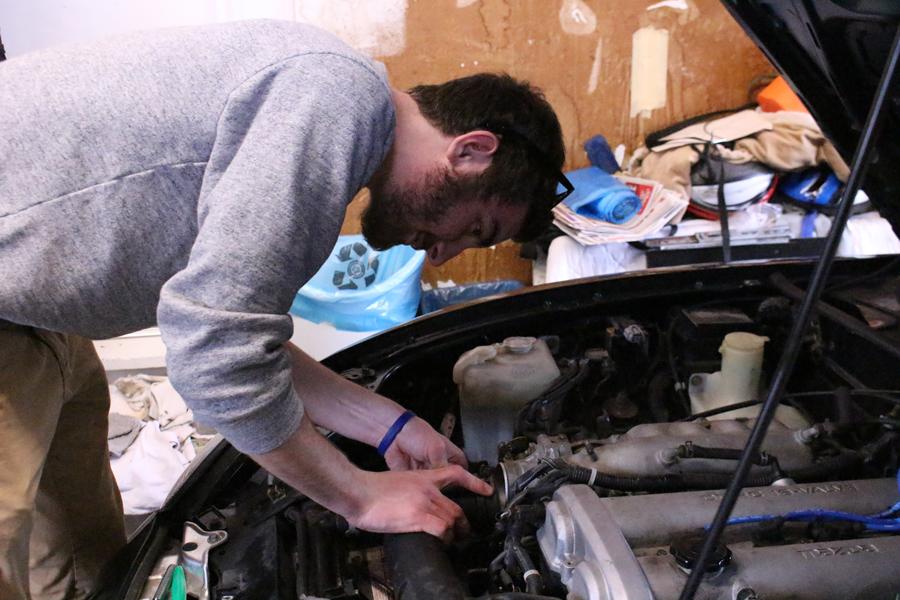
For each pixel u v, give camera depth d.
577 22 2.67
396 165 0.85
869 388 1.21
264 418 0.74
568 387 1.19
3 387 0.96
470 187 0.85
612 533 0.77
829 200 2.53
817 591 0.74
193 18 2.45
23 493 0.98
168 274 0.87
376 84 0.77
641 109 2.85
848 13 0.75
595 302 1.44
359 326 2.39
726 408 1.18
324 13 2.51
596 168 2.73
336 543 0.97
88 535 1.33
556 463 0.93
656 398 1.29
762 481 0.94
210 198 0.72
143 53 0.79
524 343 1.26
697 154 2.55
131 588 0.89
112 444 2.08
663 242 2.47
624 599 0.70
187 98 0.76
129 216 0.80
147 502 2.00
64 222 0.79
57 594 1.34
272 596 0.89
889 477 0.95
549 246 2.62
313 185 0.72
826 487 0.88
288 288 0.73
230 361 0.69
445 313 1.39
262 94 0.75
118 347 2.42
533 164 0.88
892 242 2.54
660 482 0.93
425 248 0.97
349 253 2.56
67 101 0.78
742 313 1.39
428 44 2.63
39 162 0.78
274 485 1.05
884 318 1.23
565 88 2.77
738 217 2.58
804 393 1.19
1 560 0.97
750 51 2.81
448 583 0.81
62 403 1.10
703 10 2.72
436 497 0.93
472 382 1.22
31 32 2.39
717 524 0.59
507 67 2.71
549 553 0.82
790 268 1.49
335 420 1.07
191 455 2.10
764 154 2.51
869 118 0.54
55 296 0.84
